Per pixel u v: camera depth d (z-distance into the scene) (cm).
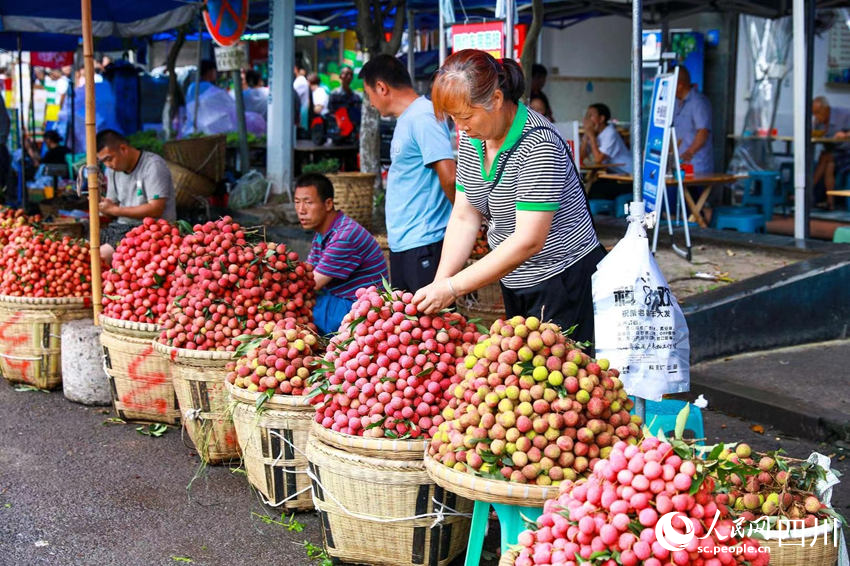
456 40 636
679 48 1230
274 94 1110
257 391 389
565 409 287
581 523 239
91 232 561
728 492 264
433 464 305
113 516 409
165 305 493
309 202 491
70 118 1426
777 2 1052
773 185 1077
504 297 383
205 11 991
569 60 1541
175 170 919
